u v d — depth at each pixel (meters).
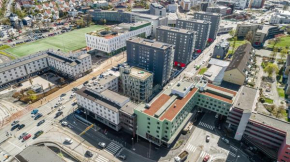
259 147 106.44
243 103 116.12
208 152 106.25
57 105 135.75
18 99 140.50
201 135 116.81
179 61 193.62
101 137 113.38
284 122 103.81
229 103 118.25
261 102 143.38
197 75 176.75
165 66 152.12
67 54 180.12
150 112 103.25
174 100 113.44
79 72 168.50
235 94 126.50
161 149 107.44
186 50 183.75
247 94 125.12
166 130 101.81
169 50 149.88
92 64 194.38
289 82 152.88
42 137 111.81
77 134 114.69
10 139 109.88
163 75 154.50
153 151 106.12
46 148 94.62
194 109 129.75
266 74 181.75
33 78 167.38
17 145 106.56
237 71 146.75
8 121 121.69
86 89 124.88
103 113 115.88
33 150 92.62
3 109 130.88
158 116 99.75
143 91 137.12
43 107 134.12
